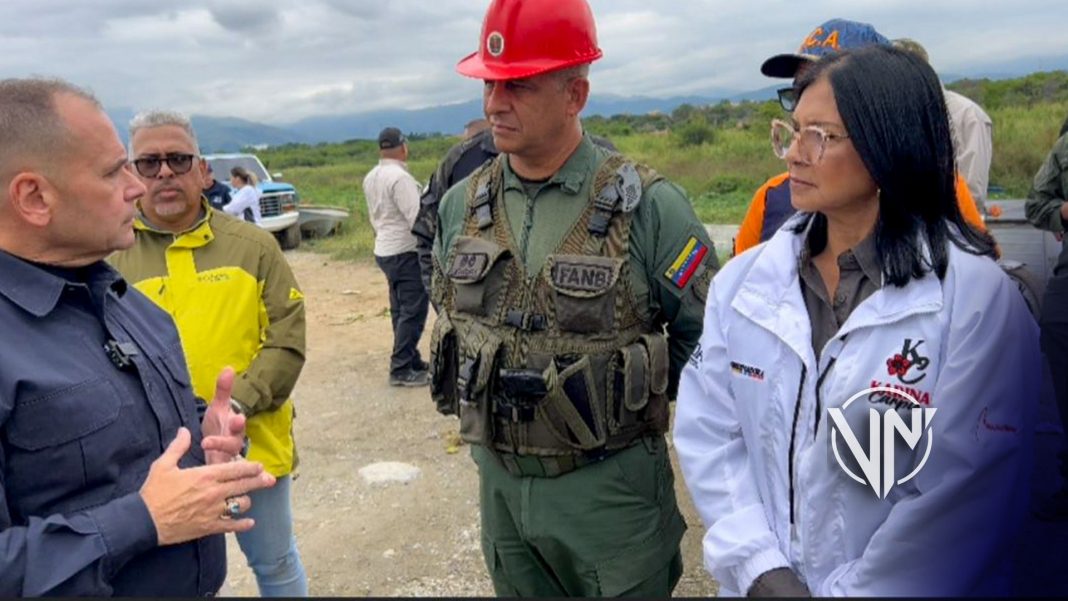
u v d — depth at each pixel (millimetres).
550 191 2121
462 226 2275
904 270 1408
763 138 21391
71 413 1523
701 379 1708
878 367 1426
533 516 2152
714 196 17031
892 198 1404
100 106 1644
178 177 2479
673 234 2082
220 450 1726
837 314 1519
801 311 1534
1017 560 1394
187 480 1547
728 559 1560
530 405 2053
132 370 1679
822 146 1433
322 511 4039
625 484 2143
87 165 1585
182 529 1536
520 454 2119
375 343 7191
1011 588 1392
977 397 1371
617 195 2062
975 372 1370
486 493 2307
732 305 1616
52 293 1570
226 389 1849
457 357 2242
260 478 1632
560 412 2035
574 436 2051
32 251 1586
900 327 1423
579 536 2137
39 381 1491
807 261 1574
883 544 1396
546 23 1989
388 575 3441
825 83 1437
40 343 1541
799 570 1513
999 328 1385
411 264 5684
